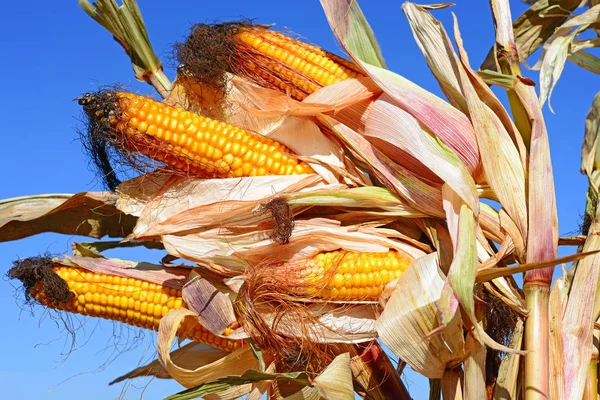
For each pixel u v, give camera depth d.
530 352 0.81
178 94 0.94
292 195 0.86
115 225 0.98
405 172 0.87
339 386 0.81
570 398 0.82
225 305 0.86
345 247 0.86
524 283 0.82
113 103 0.85
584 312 0.84
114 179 0.91
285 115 0.90
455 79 0.87
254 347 0.85
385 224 0.88
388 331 0.82
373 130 0.87
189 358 0.95
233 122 0.92
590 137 0.93
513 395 0.83
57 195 0.97
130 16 1.00
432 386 0.91
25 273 0.89
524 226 0.83
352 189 0.87
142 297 0.90
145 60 1.00
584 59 1.01
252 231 0.88
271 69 0.92
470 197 0.83
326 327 0.85
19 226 0.97
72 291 0.90
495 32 0.90
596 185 0.91
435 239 0.85
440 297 0.79
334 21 0.91
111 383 0.94
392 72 0.87
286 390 0.86
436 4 0.91
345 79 0.90
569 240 0.89
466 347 0.83
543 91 0.92
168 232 0.89
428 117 0.85
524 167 0.85
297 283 0.85
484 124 0.85
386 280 0.85
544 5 1.03
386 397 0.89
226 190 0.88
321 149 0.90
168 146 0.87
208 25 0.93
